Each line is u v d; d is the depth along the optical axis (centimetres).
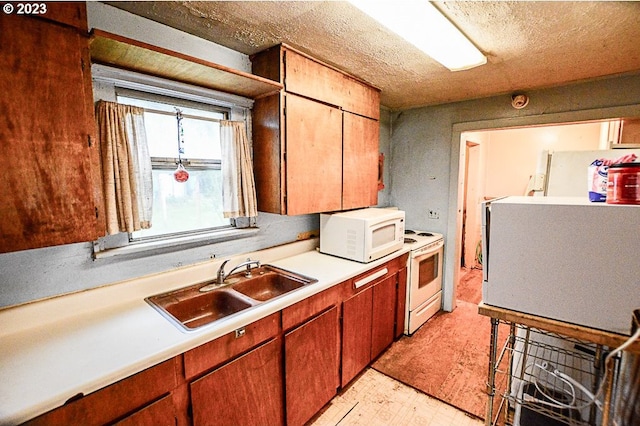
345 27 158
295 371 163
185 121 175
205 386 123
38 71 99
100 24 139
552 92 254
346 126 233
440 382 215
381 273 230
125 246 153
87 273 143
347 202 241
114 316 137
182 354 116
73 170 109
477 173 461
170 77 159
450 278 326
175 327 127
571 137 439
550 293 99
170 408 113
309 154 204
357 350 212
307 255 243
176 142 173
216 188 195
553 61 200
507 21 148
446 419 182
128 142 145
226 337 130
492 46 176
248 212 198
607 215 87
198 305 166
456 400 197
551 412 112
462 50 171
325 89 210
